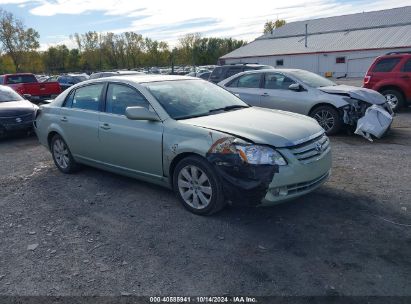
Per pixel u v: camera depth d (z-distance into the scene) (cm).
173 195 494
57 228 417
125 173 512
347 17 4866
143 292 299
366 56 3912
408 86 1066
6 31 5900
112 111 512
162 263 338
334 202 449
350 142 761
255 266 326
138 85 488
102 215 445
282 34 5191
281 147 382
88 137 543
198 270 324
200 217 424
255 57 4753
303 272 314
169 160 438
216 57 8069
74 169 611
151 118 449
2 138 989
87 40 8125
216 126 414
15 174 634
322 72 4262
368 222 395
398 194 465
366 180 520
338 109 809
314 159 403
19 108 961
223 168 382
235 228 395
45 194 526
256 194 368
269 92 909
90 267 337
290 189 386
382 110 782
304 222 402
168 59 8100
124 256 352
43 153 788
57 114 602
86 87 566
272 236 375
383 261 324
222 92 552
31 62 6278
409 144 724
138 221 424
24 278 325
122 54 8169
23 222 437
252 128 404
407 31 3969
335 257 334
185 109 467
